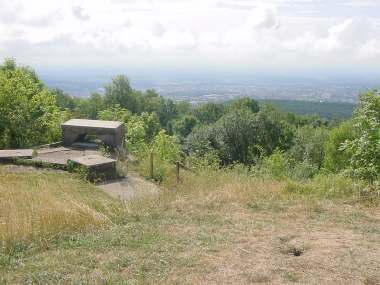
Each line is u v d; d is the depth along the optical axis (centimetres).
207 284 461
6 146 1686
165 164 1347
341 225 696
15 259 536
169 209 792
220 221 712
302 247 577
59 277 479
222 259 532
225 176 1166
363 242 602
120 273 493
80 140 1582
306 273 489
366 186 912
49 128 1883
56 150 1462
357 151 942
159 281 470
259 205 817
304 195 900
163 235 627
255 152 3853
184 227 674
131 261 523
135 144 1773
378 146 916
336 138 2916
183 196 916
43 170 1207
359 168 939
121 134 1590
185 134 6412
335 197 895
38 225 632
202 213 759
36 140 1823
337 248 571
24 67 2541
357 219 733
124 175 1226
